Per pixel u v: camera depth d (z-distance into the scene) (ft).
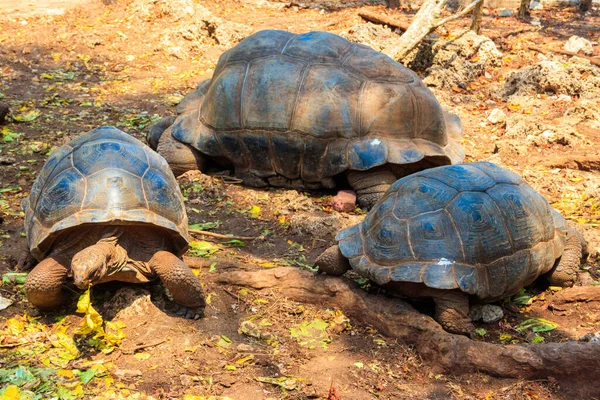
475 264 13.00
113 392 10.91
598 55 38.09
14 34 34.04
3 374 11.05
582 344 11.96
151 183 13.24
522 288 15.08
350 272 15.23
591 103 28.35
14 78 29.17
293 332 13.25
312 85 19.16
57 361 11.68
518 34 41.81
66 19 36.68
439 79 31.55
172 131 20.81
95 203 12.50
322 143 19.04
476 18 36.42
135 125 24.91
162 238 13.21
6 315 13.07
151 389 11.16
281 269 14.62
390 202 13.89
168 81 30.42
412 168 19.71
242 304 14.05
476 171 14.30
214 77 20.99
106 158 13.30
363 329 13.48
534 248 13.80
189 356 12.16
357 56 19.99
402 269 12.96
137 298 13.12
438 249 12.96
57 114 25.53
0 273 14.47
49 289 12.34
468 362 12.11
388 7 47.65
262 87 19.44
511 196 13.88
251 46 20.51
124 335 12.47
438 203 13.43
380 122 18.97
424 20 32.35
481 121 27.71
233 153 20.06
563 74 30.30
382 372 12.19
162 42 34.45
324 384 11.68
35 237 12.67
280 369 12.01
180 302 13.20
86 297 11.91
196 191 19.74
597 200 20.40
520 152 24.14
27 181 19.57
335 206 19.12
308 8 46.03
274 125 19.26
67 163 13.48
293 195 19.65
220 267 15.28
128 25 36.04
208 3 44.39
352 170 19.15
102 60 32.45
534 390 11.78
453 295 12.97
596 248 16.88
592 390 11.73
